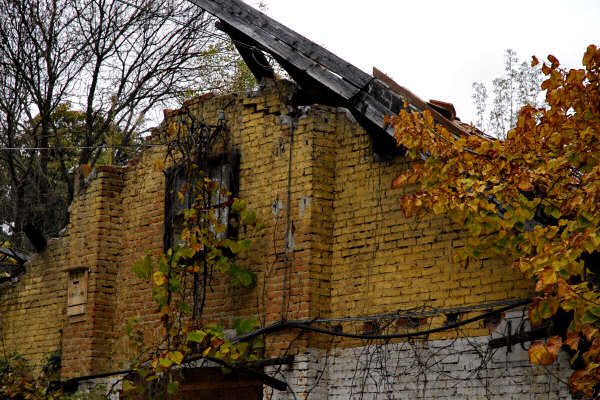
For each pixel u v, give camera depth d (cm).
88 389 1359
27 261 1672
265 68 1272
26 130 2300
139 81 2302
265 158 1220
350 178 1143
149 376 1238
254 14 1183
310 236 1128
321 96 1183
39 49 2205
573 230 750
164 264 1167
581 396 866
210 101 1321
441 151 855
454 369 984
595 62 788
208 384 1236
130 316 1367
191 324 1246
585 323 718
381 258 1088
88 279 1406
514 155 823
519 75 2477
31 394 1377
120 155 2330
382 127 1042
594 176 753
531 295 937
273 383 1103
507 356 936
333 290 1127
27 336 1550
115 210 1425
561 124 812
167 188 1320
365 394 1059
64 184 2509
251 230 1216
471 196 823
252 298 1194
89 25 2238
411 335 983
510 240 814
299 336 1107
